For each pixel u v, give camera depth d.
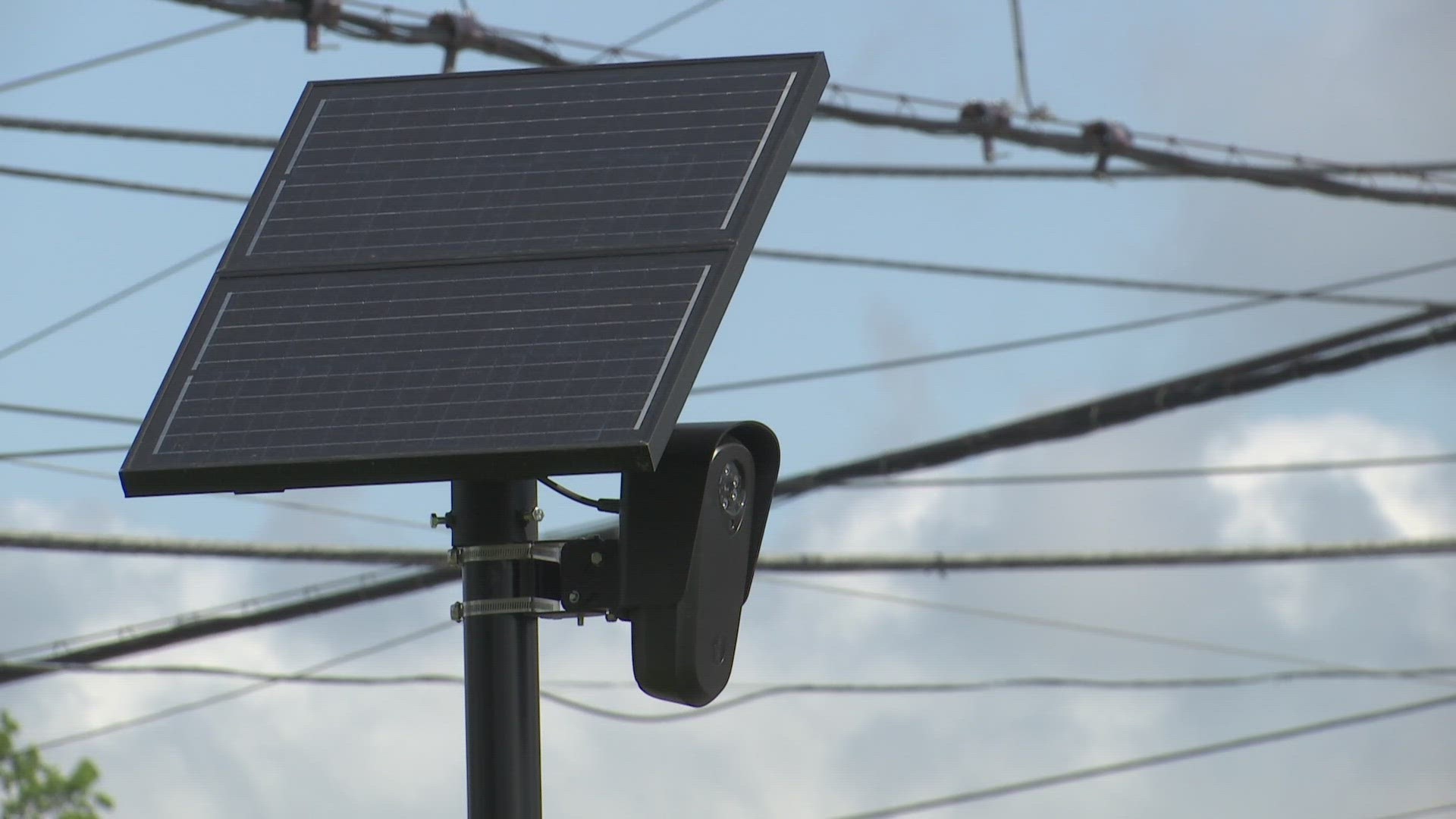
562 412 14.51
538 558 16.06
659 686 15.99
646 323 15.09
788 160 16.47
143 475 14.86
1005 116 49.97
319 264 16.45
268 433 15.01
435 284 15.92
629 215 16.09
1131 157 51.00
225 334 15.95
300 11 43.47
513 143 17.19
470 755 15.80
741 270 15.55
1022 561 51.69
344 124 17.78
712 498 16.14
